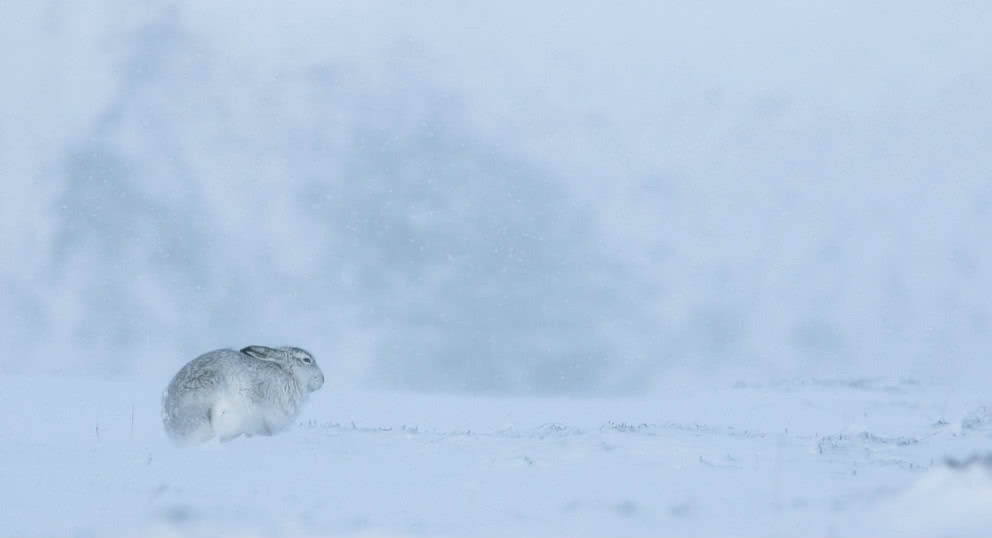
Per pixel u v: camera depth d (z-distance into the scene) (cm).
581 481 2014
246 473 2059
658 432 2986
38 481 1884
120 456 2283
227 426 2564
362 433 2733
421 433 2825
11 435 2809
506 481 2005
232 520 1512
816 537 1448
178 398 2533
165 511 1558
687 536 1477
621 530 1516
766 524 1538
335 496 1802
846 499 1708
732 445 2647
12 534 1428
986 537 1378
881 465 2322
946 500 1535
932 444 2808
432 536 1463
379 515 1611
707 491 1900
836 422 4856
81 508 1606
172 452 2375
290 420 2745
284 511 1611
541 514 1628
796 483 2005
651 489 1928
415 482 1980
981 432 3234
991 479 1552
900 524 1477
